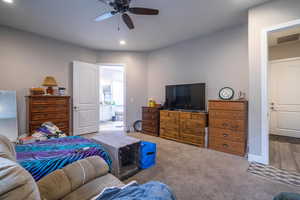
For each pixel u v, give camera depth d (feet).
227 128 9.39
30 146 5.59
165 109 13.51
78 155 4.84
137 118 16.08
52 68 12.41
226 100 9.49
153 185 3.30
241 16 9.06
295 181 6.17
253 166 7.47
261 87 7.69
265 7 7.61
